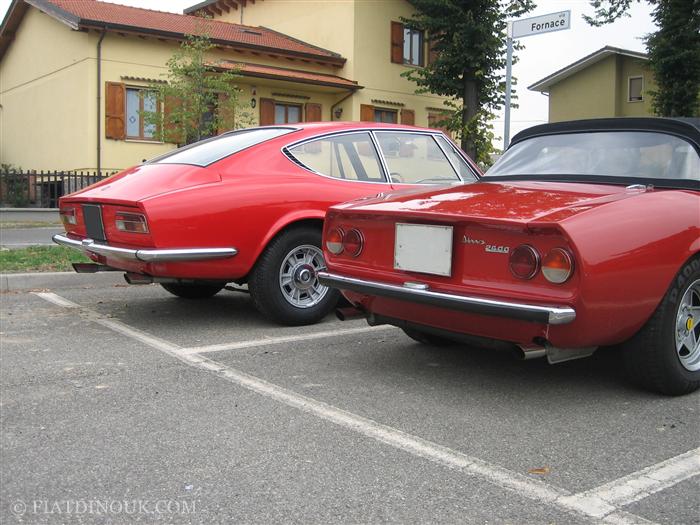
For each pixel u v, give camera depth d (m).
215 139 5.90
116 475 2.78
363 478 2.75
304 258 5.40
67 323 5.52
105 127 18.59
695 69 25.06
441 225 3.58
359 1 22.92
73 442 3.11
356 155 5.70
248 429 3.27
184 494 2.62
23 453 2.99
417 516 2.45
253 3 27.00
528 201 3.58
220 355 4.57
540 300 3.19
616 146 4.24
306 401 3.67
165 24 20.34
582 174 4.16
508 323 3.33
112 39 18.55
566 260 3.12
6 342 4.88
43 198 18.00
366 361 4.47
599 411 3.54
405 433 3.23
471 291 3.43
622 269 3.25
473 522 2.41
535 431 3.26
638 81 35.03
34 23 21.48
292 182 5.27
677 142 4.03
